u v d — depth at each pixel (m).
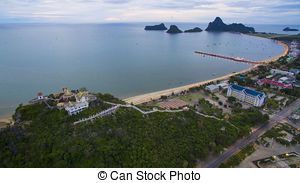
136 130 121.00
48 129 119.31
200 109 192.38
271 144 143.50
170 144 118.38
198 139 127.06
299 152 136.12
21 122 133.50
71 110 127.44
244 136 149.50
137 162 104.44
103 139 110.56
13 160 106.62
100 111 131.38
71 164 101.44
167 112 145.12
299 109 195.25
